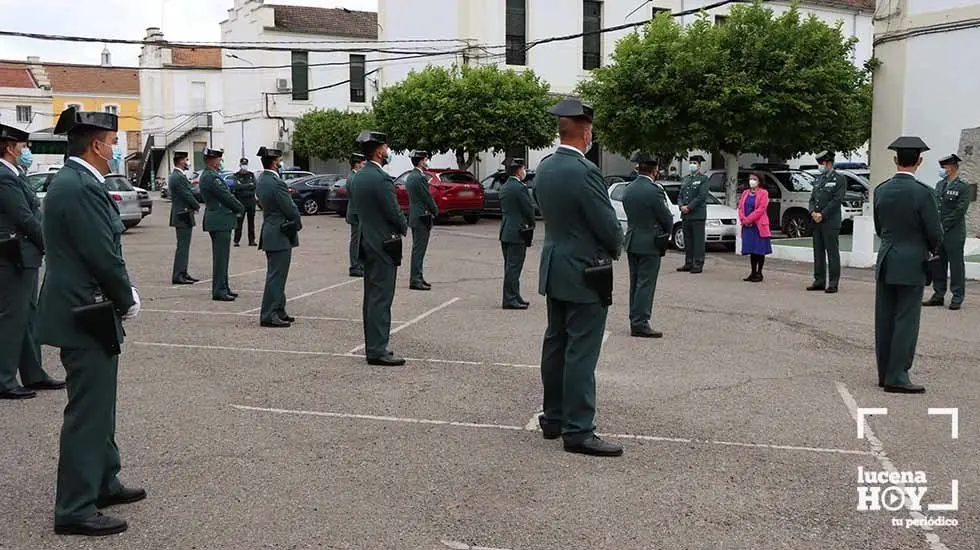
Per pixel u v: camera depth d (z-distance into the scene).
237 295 12.45
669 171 29.88
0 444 5.84
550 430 5.94
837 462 5.49
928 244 7.05
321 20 44.28
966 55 15.19
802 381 7.52
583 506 4.76
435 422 6.32
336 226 25.25
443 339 9.30
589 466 5.40
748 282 13.84
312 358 8.40
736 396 7.02
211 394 7.07
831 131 20.53
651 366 8.08
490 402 6.85
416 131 26.58
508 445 5.81
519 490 4.99
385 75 35.56
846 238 18.73
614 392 7.14
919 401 6.91
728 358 8.43
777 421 6.34
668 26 21.03
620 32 32.91
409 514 4.65
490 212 28.20
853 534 4.43
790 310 11.18
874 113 16.86
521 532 4.43
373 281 8.02
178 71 53.84
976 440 5.94
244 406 6.72
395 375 7.71
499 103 26.06
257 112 43.59
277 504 4.78
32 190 7.21
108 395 4.45
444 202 25.02
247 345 8.99
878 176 16.83
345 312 11.02
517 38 31.44
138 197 24.31
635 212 9.35
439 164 32.75
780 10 32.75
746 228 13.79
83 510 4.40
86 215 4.28
